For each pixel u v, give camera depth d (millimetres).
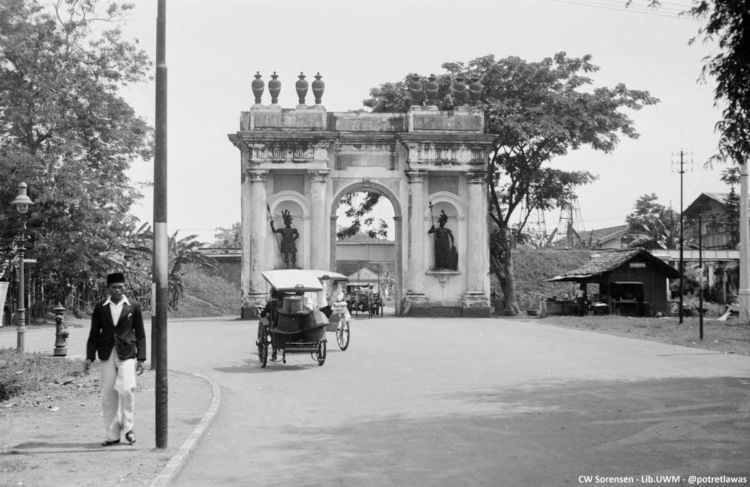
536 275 60062
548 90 47094
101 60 34906
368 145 43344
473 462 8734
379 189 43562
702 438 9820
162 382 9516
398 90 50531
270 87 43125
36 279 39312
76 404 13188
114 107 34812
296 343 18703
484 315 42688
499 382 15438
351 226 53625
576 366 18031
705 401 12680
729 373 16406
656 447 9336
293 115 42688
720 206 71938
